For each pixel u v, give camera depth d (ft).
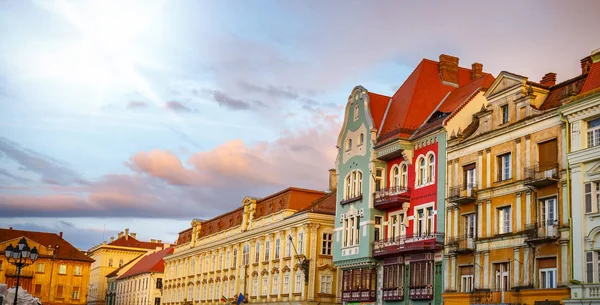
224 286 271.28
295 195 229.86
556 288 114.83
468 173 143.02
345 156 188.44
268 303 226.79
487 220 135.03
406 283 157.17
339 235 186.09
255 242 248.32
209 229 304.09
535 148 124.88
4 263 359.87
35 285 366.02
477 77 185.88
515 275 125.49
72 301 373.20
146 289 376.48
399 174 167.02
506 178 132.67
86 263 382.42
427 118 169.27
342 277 184.75
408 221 160.25
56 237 393.91
